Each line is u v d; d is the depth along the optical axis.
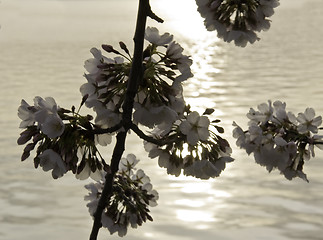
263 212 18.89
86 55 67.81
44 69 54.78
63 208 19.52
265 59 60.12
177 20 143.75
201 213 19.00
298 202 19.61
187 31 113.50
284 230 17.38
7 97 39.66
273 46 73.12
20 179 22.42
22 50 74.00
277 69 51.66
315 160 23.64
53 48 76.62
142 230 17.62
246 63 57.75
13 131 29.08
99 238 17.03
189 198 20.31
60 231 17.56
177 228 17.78
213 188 21.39
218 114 33.31
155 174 23.00
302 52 64.94
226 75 49.81
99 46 79.31
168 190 21.23
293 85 42.47
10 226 17.92
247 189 21.22
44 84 45.34
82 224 18.12
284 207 19.20
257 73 49.88
